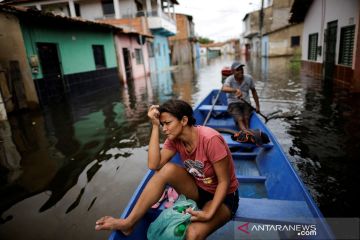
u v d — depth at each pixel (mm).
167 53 28406
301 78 12430
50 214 3217
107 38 14297
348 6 8766
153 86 13742
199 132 2064
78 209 3293
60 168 4406
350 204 3082
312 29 13156
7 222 3109
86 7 20547
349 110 6512
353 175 3637
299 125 5758
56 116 7820
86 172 4227
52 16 8922
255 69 18578
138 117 7352
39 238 2830
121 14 20453
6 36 8172
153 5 24938
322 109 6840
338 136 4957
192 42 39500
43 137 5984
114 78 14906
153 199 2146
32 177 4156
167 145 2355
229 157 2096
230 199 2189
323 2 11320
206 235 2012
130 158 4672
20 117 7832
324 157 4184
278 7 30172
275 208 2367
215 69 23125
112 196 3543
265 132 4277
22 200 3541
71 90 11086
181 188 2254
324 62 11445
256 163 3928
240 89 5297
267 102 8219
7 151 5285
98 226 2053
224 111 5969
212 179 2180
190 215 2031
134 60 18078
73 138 5816
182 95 10812
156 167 2260
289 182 2793
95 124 6844
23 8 8203
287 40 29141
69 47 11070
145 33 19703
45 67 9711
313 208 2189
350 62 8875
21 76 8461
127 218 2105
